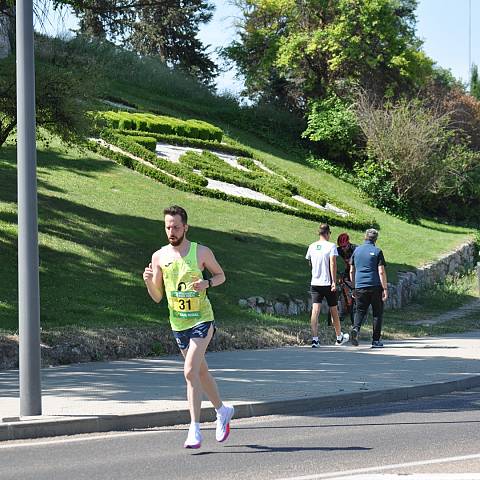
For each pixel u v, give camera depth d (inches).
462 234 3287.4
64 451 610.2
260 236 2144.4
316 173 3312.0
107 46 3599.9
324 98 3735.2
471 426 704.4
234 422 732.0
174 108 3435.0
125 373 957.8
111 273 1525.6
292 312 1653.5
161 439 654.5
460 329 1644.9
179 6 2007.9
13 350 1019.3
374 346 1277.1
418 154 3245.6
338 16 3681.1
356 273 1283.2
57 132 1672.0
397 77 3722.9
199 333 611.2
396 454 590.9
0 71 1592.0
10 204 1811.0
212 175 2635.3
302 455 589.6
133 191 2255.2
